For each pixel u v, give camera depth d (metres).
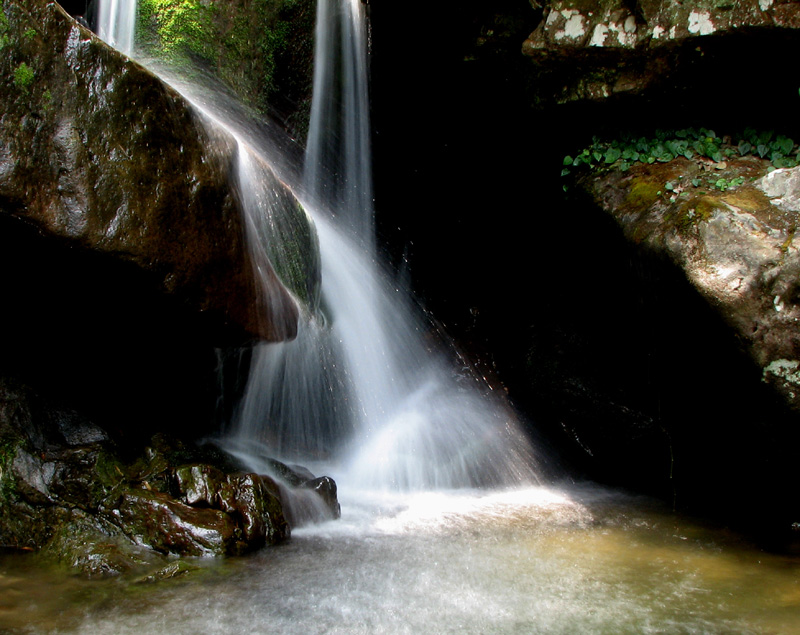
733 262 4.10
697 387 4.65
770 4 4.25
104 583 3.13
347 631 2.76
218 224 3.40
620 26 4.68
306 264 4.67
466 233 7.49
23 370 3.88
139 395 4.55
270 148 7.23
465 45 5.68
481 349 7.08
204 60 6.56
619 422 5.66
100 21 5.90
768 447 4.34
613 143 5.22
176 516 3.59
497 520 4.70
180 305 3.30
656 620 2.94
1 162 2.64
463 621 2.89
